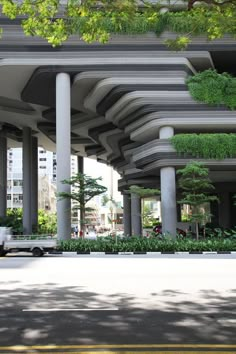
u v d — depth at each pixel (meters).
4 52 32.56
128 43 32.31
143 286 12.84
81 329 8.00
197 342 7.11
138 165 35.25
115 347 6.83
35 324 8.38
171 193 31.62
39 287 12.80
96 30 10.82
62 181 31.28
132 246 28.38
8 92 39.00
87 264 20.14
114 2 10.01
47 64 32.56
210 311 9.44
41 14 10.54
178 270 17.11
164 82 32.06
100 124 47.94
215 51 33.16
